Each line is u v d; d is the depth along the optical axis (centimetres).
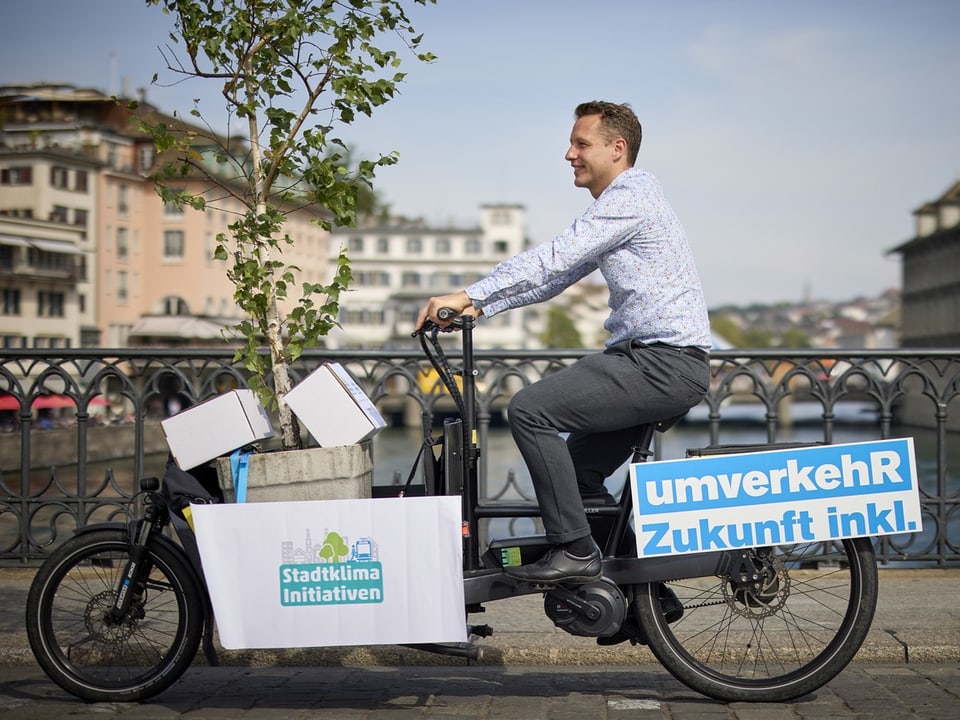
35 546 717
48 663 459
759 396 718
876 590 444
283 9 499
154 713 445
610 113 446
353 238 13038
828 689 471
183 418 455
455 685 493
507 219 13188
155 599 463
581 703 456
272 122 498
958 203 9194
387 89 495
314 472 445
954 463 4022
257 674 520
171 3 499
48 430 2992
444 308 426
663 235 431
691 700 459
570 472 431
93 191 6862
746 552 443
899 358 705
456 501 430
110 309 7056
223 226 7681
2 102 6862
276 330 496
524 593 439
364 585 432
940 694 461
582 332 14788
